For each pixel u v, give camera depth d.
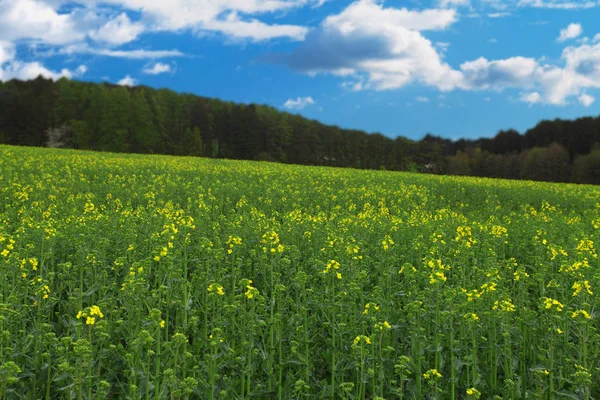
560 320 7.17
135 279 7.96
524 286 9.48
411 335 7.24
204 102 104.31
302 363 6.69
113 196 21.34
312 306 8.33
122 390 6.19
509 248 13.89
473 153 95.44
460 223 17.09
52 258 10.13
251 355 6.91
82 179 23.86
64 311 8.79
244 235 12.68
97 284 8.82
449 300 6.98
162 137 87.94
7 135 82.06
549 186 39.72
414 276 9.12
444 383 6.89
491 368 7.18
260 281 10.23
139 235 12.04
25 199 18.27
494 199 28.45
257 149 94.81
